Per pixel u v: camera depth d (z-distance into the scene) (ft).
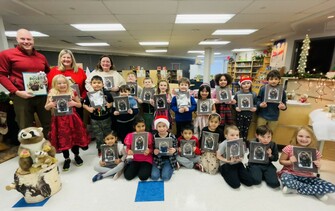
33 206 4.86
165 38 20.53
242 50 33.68
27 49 6.56
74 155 7.38
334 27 15.16
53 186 5.23
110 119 7.61
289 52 20.42
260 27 15.69
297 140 5.66
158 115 7.45
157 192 5.40
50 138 6.45
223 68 50.03
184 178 6.12
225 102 7.99
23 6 9.93
